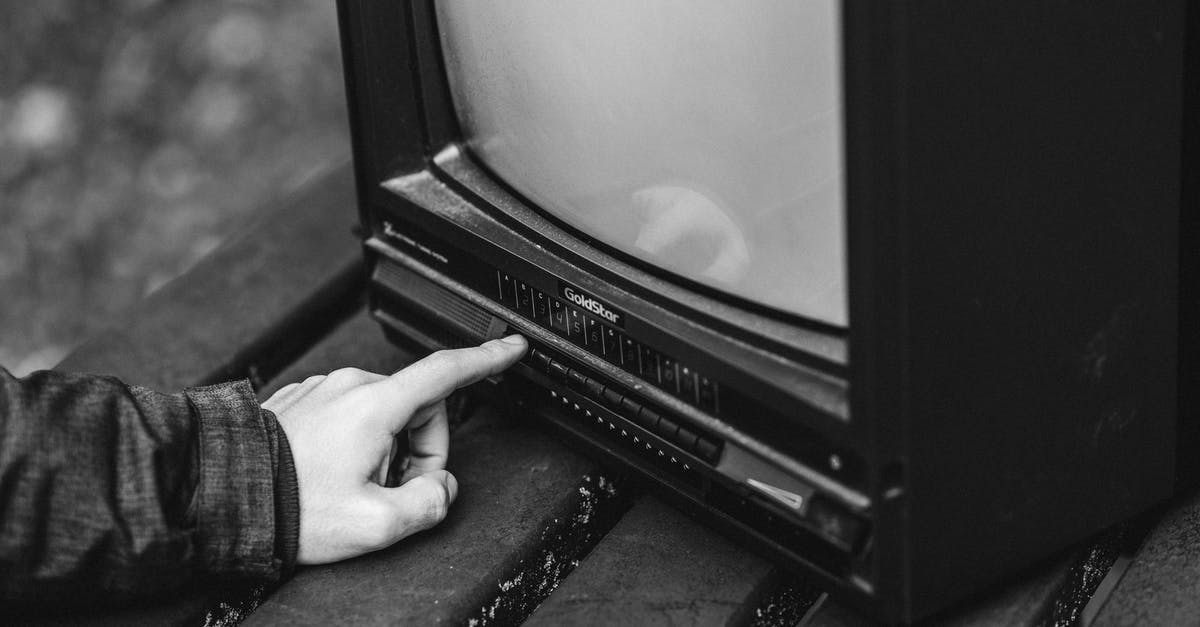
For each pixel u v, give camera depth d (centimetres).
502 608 106
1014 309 87
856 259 80
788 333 91
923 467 86
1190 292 96
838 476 88
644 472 106
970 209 82
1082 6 83
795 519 92
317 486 103
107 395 100
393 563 106
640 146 99
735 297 95
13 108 292
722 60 90
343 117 295
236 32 299
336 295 152
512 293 111
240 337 143
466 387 120
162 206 287
